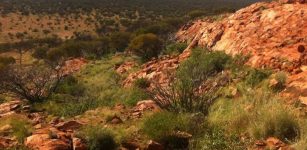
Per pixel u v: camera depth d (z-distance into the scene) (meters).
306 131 7.13
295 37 12.69
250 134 7.52
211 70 13.62
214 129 8.02
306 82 9.49
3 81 16.38
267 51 12.72
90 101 13.85
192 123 8.25
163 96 10.29
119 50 44.22
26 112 13.05
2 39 79.81
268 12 15.62
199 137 7.87
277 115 7.49
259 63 12.16
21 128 8.30
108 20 90.50
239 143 7.17
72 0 132.38
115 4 124.88
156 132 7.77
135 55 29.41
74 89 18.78
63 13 104.31
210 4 125.00
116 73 22.75
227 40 16.33
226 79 11.89
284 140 7.20
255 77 11.06
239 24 16.67
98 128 7.73
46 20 97.44
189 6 118.62
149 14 100.31
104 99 14.81
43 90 16.89
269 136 7.37
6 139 7.64
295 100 8.77
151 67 18.38
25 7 115.25
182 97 10.02
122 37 46.06
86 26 90.25
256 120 7.91
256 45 13.62
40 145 7.06
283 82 10.05
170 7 117.19
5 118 10.51
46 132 7.84
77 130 8.22
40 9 111.94
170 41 30.08
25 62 54.41
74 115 12.17
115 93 16.39
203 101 9.89
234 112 8.71
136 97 13.41
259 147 6.96
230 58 14.17
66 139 7.46
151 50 27.31
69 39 74.88
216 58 14.26
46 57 48.56
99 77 23.44
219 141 7.28
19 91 15.88
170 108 9.87
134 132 8.05
